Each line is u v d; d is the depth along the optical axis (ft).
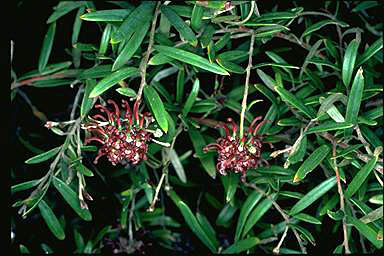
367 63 1.23
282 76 1.21
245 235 1.29
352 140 1.19
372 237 1.03
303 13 1.19
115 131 1.02
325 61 1.16
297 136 1.24
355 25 1.39
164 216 1.40
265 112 1.38
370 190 1.16
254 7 1.09
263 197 1.25
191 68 1.26
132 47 1.03
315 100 1.12
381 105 1.23
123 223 1.28
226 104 1.25
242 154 1.03
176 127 1.29
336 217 1.05
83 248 1.33
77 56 1.31
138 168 1.33
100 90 1.00
